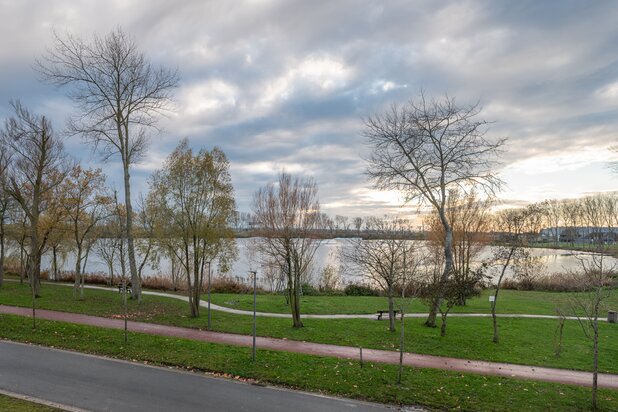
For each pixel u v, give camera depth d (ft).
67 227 117.50
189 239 87.56
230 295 119.44
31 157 105.60
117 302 95.50
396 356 58.34
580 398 42.73
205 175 84.07
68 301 94.73
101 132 102.99
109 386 41.91
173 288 130.41
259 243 116.06
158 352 54.29
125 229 120.98
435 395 41.96
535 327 84.64
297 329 73.77
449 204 116.98
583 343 71.67
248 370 47.91
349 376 46.75
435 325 82.53
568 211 229.45
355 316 92.94
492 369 54.39
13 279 150.61
